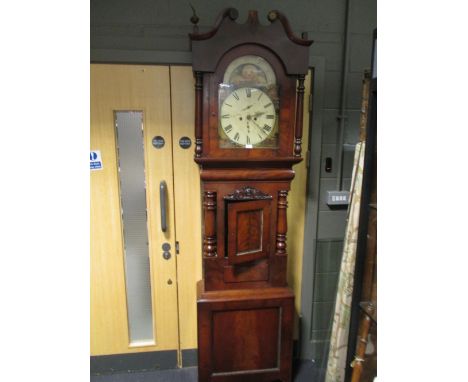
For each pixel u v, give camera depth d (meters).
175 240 1.74
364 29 1.67
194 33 1.27
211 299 1.45
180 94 1.61
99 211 1.68
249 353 1.54
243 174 1.38
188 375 1.83
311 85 1.68
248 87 1.32
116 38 1.52
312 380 1.80
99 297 1.77
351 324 1.26
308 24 1.64
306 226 1.81
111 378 1.81
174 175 1.68
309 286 1.87
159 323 1.82
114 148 1.62
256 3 1.58
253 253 1.45
